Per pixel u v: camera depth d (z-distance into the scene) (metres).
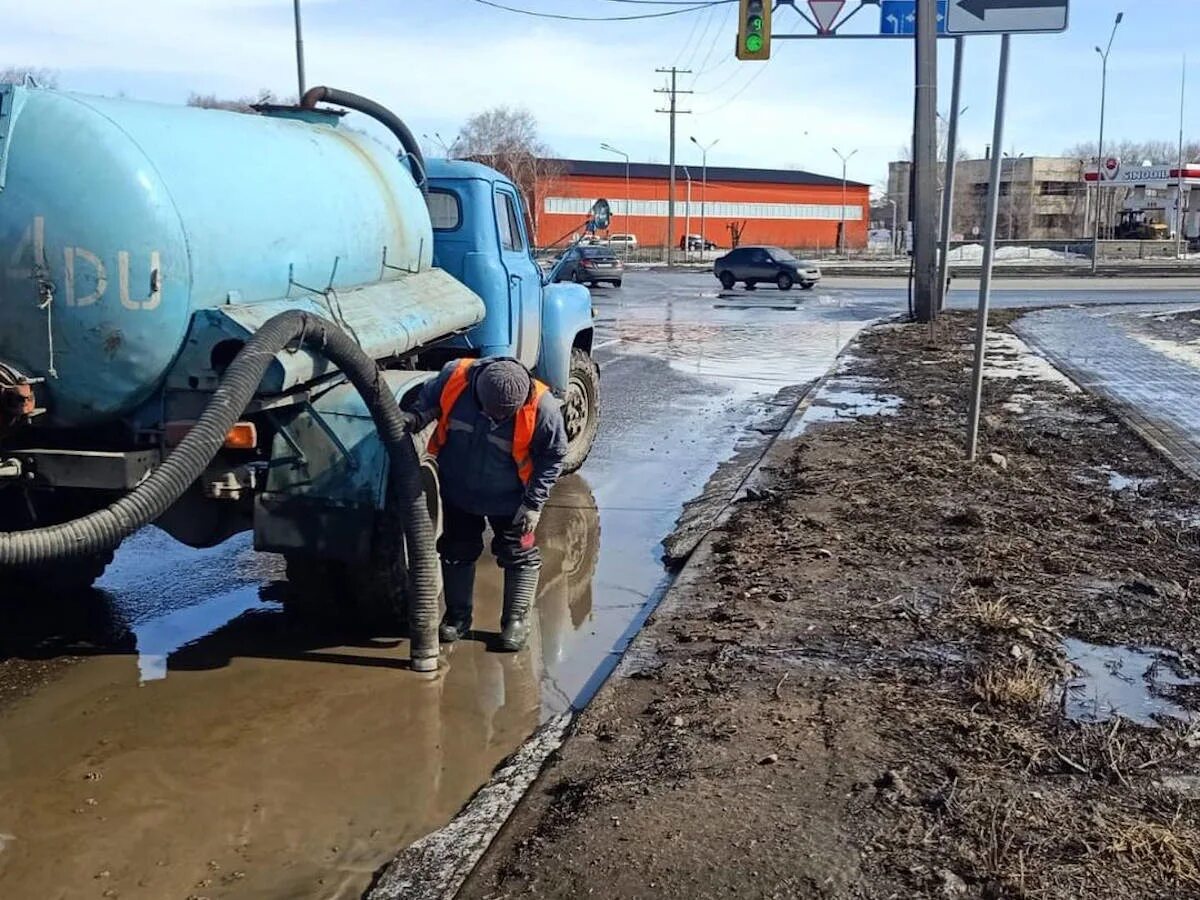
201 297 4.94
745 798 3.76
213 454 4.53
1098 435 10.45
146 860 3.71
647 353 19.22
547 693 5.15
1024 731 4.24
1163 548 6.67
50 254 4.72
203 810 4.04
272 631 5.88
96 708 4.89
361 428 5.28
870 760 4.02
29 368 4.86
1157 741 4.16
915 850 3.43
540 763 4.29
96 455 4.90
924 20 22.80
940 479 8.52
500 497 5.44
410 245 6.92
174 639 5.75
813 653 5.07
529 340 8.68
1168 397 12.90
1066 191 102.56
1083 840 3.46
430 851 3.67
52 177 4.69
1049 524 7.21
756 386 15.30
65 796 4.13
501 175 8.33
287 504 5.29
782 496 8.07
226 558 7.21
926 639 5.23
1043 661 4.92
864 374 15.60
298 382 5.02
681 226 95.31
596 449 10.86
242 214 5.21
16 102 4.71
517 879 3.37
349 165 6.38
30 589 6.17
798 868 3.34
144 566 7.02
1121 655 5.03
